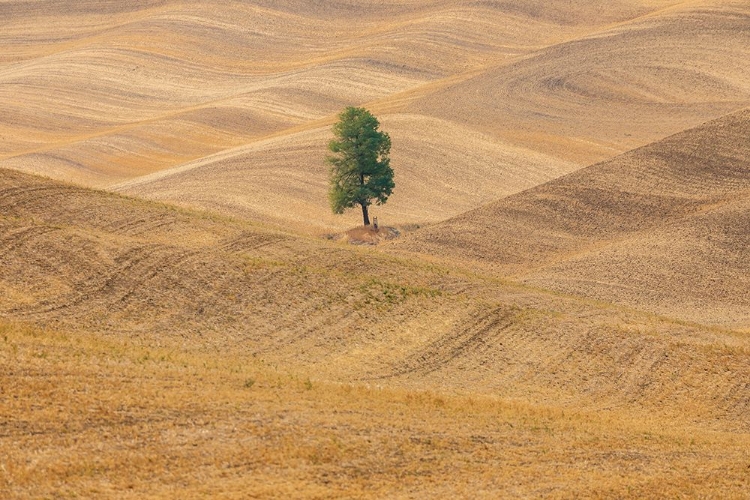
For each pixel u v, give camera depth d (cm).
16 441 7856
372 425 9369
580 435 10288
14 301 12512
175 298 13450
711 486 9088
